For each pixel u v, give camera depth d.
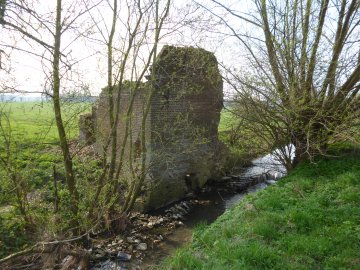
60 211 7.79
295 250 5.11
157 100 11.77
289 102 8.72
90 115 12.09
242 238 5.72
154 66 9.45
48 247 7.02
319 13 8.49
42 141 7.61
